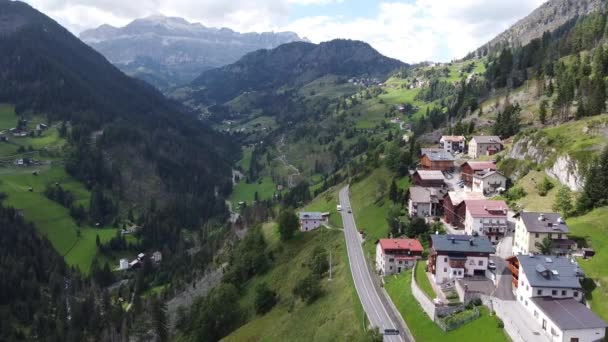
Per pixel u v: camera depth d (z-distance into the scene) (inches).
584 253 4286.4
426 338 3772.1
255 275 7544.3
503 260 4434.1
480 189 6766.7
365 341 3725.4
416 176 7672.2
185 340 6727.4
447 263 4463.6
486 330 3535.9
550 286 3619.6
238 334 5821.9
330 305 5054.1
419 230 6082.7
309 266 6466.5
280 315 5797.2
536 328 3437.5
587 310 3358.8
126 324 7642.7
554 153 6328.7
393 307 4527.6
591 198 5049.2
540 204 5698.8
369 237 6840.6
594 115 7554.1
